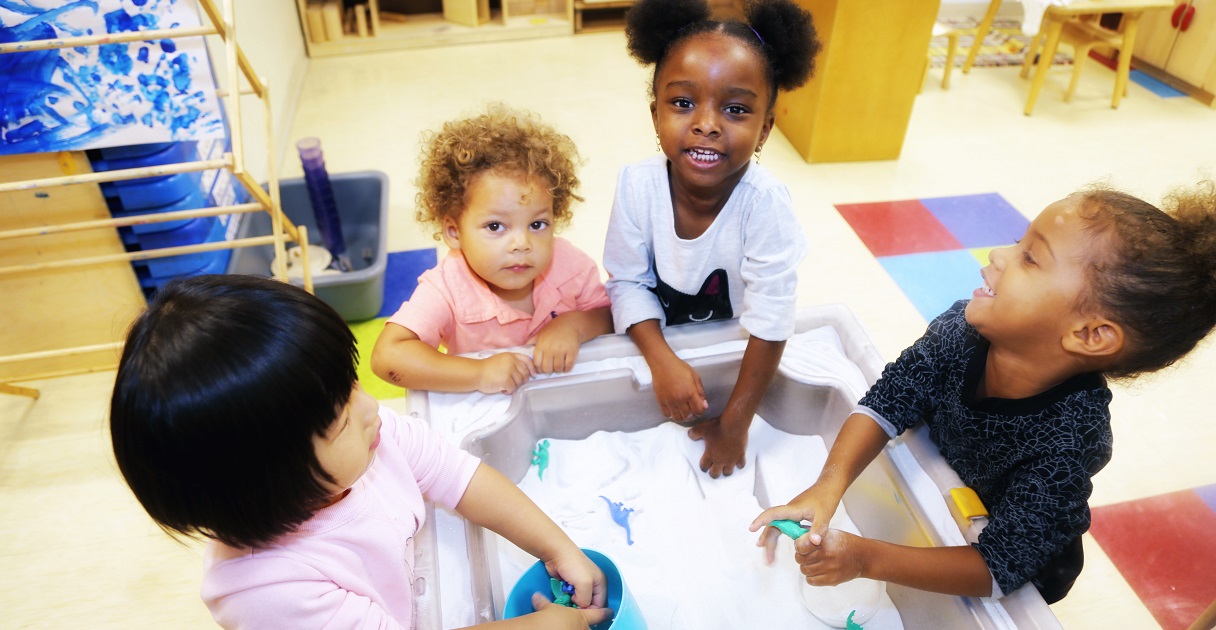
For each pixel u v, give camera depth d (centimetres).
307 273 163
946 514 82
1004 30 351
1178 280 62
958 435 84
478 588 78
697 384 97
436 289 109
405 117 277
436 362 97
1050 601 93
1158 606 124
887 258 208
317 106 286
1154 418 159
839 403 99
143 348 51
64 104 132
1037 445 75
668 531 98
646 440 108
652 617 90
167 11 130
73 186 146
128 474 54
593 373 101
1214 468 148
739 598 92
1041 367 73
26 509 140
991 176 247
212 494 53
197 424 50
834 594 92
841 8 223
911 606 86
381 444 75
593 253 206
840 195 235
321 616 61
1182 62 303
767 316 96
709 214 99
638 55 96
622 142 260
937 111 287
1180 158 259
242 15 220
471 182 97
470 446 91
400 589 72
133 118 136
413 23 342
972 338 82
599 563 85
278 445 53
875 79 238
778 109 271
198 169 130
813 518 77
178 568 130
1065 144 267
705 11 90
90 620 123
